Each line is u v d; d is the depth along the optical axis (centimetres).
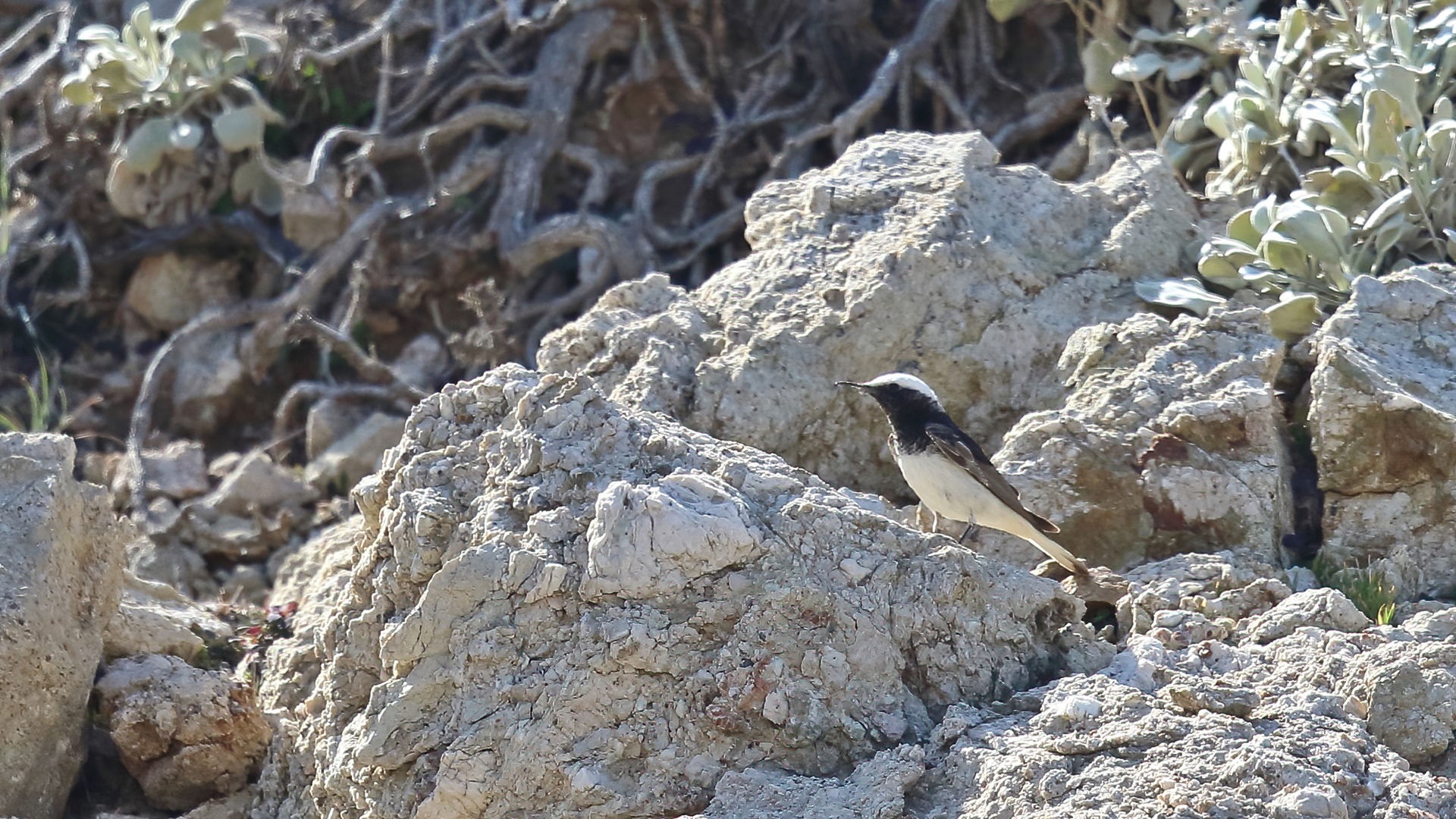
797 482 940
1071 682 859
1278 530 1067
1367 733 803
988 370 1191
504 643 888
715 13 1872
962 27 1816
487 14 1931
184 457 1666
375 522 1037
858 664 866
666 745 855
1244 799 739
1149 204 1293
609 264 1772
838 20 1866
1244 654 893
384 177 1945
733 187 1872
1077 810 744
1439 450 1038
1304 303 1181
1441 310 1126
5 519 1003
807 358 1180
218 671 1141
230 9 2028
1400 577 1027
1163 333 1141
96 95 1855
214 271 1912
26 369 1912
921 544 916
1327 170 1311
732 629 872
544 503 925
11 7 2188
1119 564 1068
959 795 793
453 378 1802
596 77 1909
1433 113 1327
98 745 1057
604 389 1173
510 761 859
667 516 874
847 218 1280
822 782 820
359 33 2008
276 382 1844
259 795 1039
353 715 973
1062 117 1742
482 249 1830
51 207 1947
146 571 1480
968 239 1224
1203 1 1402
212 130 1912
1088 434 1087
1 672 945
